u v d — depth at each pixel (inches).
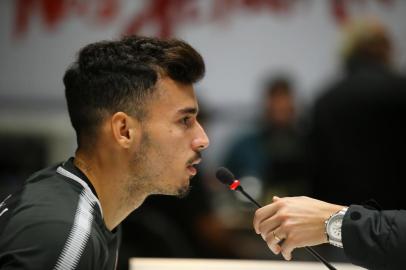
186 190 139.9
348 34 313.9
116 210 139.1
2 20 424.5
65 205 124.5
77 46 425.7
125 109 134.5
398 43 430.3
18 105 419.8
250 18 432.5
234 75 432.8
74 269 116.6
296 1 432.1
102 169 136.0
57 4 424.8
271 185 347.3
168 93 135.5
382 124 296.8
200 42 431.2
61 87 425.7
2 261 115.9
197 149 138.9
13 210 125.3
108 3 424.8
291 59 432.5
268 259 298.2
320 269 180.7
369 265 140.1
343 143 300.8
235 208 323.3
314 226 143.6
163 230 248.4
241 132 418.0
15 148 374.6
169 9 427.2
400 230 137.8
